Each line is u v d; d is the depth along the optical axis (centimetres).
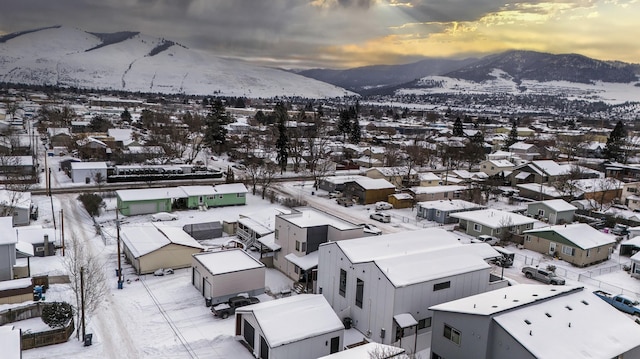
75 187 6725
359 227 3916
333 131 14938
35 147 9606
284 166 9044
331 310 2844
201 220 5503
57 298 3212
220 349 2750
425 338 2877
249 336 2759
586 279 4072
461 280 3053
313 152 9838
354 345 2789
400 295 2759
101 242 4519
